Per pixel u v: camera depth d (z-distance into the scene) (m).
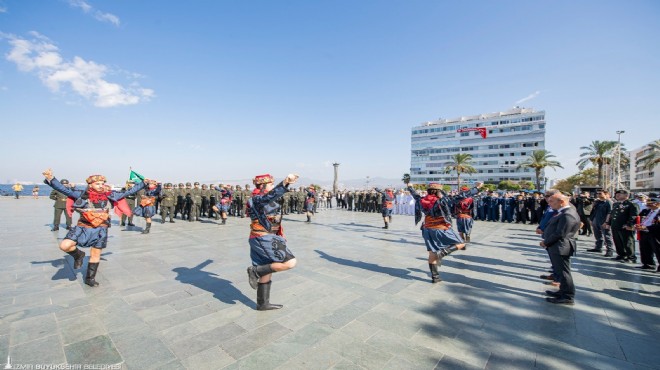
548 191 6.00
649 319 3.81
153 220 14.44
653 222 6.23
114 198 5.08
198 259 6.53
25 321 3.44
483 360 2.84
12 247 7.39
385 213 12.17
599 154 41.00
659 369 2.72
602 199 8.37
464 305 4.19
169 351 2.88
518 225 14.55
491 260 6.96
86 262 6.06
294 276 5.46
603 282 5.43
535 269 6.18
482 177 90.50
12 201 26.50
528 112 84.81
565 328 3.53
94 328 3.31
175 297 4.29
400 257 7.06
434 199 5.25
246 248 7.73
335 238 9.72
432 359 2.84
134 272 5.49
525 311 4.02
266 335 3.25
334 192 36.44
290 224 13.81
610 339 3.28
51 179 4.41
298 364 2.72
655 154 39.34
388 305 4.15
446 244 5.18
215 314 3.76
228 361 2.74
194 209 14.23
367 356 2.87
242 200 16.34
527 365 2.76
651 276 5.87
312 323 3.56
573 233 4.31
